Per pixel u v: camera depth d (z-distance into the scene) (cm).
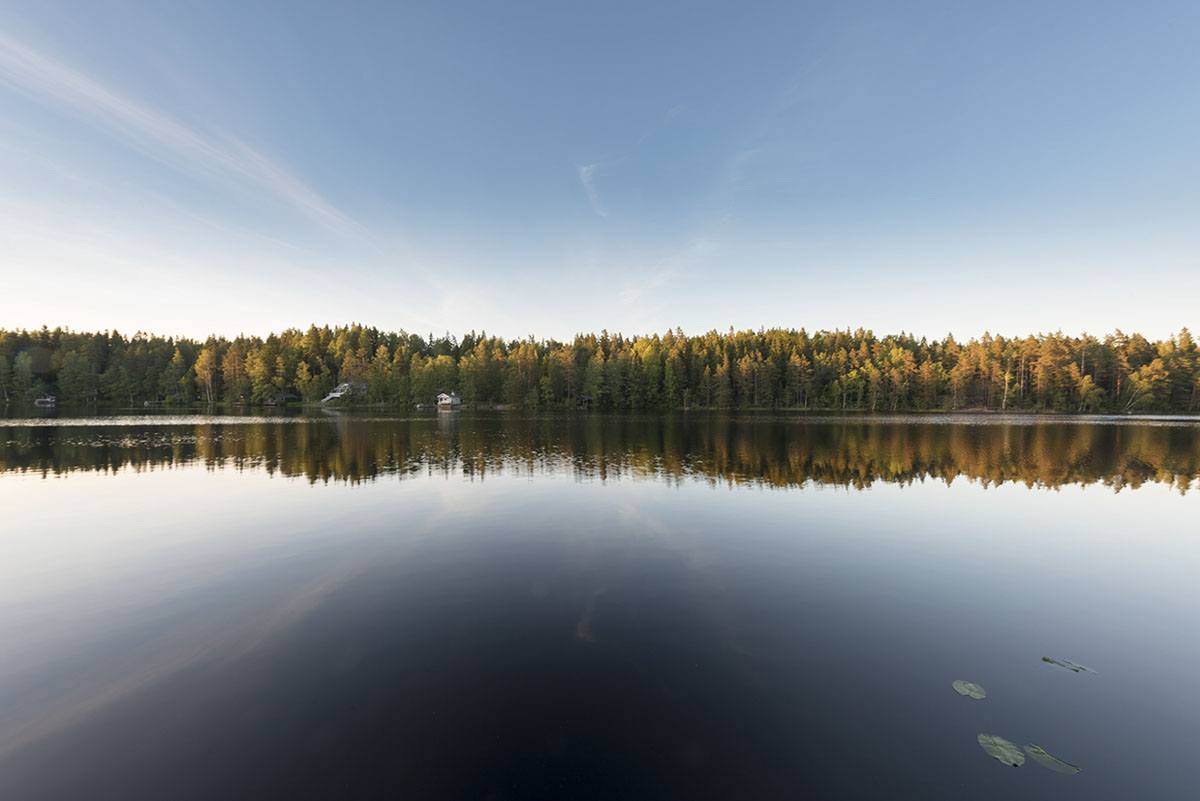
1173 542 1709
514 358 12975
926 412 10075
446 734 750
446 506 2158
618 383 11862
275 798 632
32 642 1018
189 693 848
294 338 14812
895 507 2152
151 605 1195
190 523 1895
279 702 824
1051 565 1493
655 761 697
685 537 1734
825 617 1147
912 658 974
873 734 755
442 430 5822
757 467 3175
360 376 13112
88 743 728
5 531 1791
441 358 13425
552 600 1229
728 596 1257
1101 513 2078
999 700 844
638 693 854
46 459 3444
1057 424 6669
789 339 13462
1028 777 670
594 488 2528
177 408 11006
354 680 888
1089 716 804
